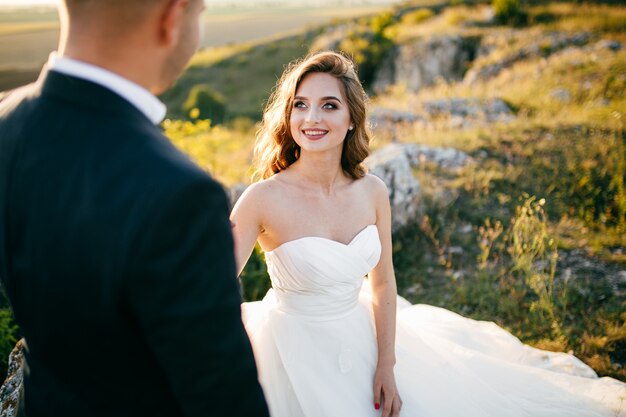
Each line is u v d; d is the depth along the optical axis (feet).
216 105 74.49
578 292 12.51
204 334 2.88
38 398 3.46
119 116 3.01
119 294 2.78
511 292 12.65
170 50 3.20
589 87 29.53
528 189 17.85
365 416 6.50
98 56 3.00
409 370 7.46
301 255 6.50
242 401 3.12
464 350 8.95
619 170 17.60
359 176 7.39
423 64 60.85
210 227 2.90
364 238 6.92
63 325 3.01
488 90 34.22
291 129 6.79
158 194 2.73
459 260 14.49
